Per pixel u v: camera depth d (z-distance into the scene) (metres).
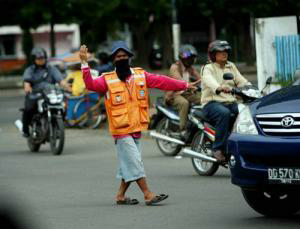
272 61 25.48
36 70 22.45
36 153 22.58
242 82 16.02
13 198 14.23
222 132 15.80
